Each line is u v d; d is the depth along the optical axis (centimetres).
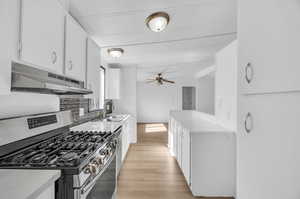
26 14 108
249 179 113
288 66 80
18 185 78
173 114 487
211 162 242
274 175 91
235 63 238
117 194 245
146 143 525
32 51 114
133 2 188
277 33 87
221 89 290
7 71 93
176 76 827
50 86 111
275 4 88
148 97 975
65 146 143
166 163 359
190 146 244
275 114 90
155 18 212
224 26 256
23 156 118
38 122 150
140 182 279
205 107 660
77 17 217
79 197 100
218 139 243
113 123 297
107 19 223
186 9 207
